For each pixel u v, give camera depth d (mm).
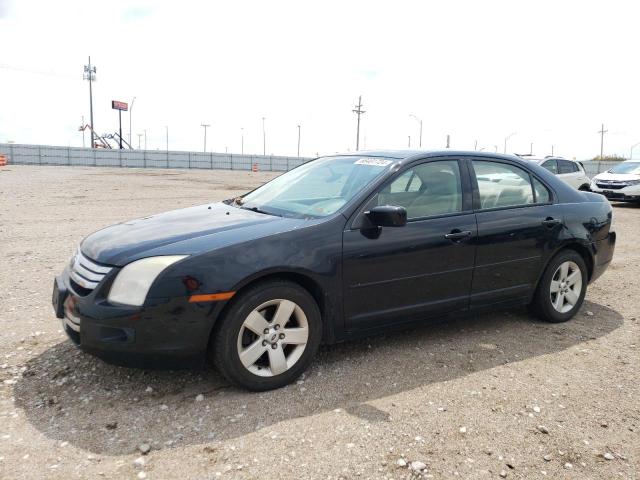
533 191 4844
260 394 3453
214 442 2895
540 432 3094
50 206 13477
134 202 15148
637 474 2732
